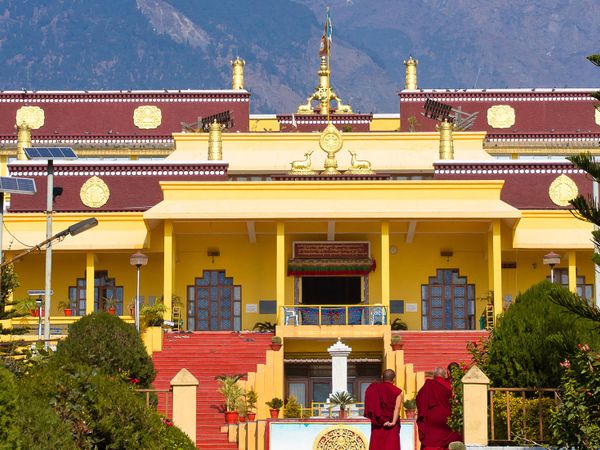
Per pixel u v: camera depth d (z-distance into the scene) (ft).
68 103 296.71
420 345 201.98
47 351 148.15
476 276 232.73
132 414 113.91
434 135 264.31
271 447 153.28
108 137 292.20
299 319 212.43
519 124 290.97
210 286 232.53
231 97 297.74
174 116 296.51
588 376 113.50
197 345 203.10
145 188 244.22
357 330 207.51
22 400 101.45
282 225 219.41
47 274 169.78
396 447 110.22
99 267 232.73
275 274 232.73
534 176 242.99
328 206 219.82
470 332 204.85
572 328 131.34
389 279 231.71
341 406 180.34
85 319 168.25
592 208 118.83
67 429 102.17
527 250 228.43
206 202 221.25
